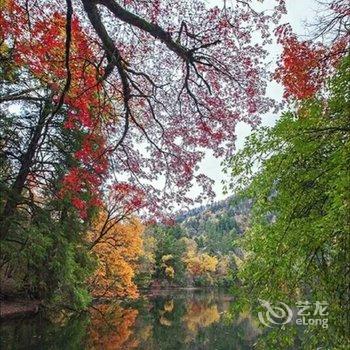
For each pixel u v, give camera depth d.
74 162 15.29
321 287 4.26
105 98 7.65
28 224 15.70
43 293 19.14
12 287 19.39
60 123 14.93
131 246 29.02
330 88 4.58
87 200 12.04
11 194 15.12
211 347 15.92
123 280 29.23
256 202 4.83
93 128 7.79
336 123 4.46
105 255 27.97
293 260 4.23
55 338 14.29
